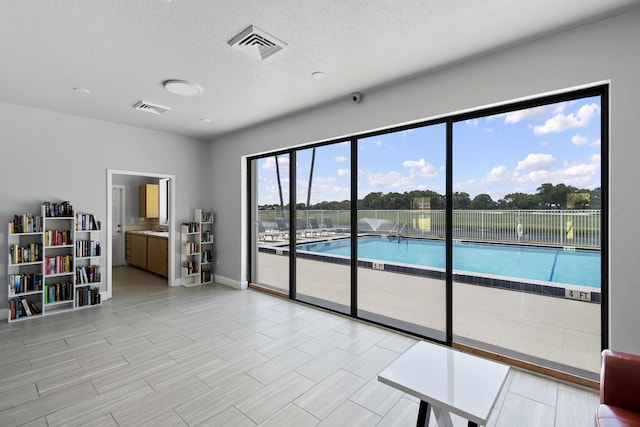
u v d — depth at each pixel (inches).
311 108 158.6
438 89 116.4
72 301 163.0
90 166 176.6
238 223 208.5
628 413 57.4
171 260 213.0
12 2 76.8
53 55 104.3
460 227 119.0
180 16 83.6
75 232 166.7
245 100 146.7
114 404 84.1
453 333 121.3
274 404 84.8
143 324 142.9
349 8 80.7
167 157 209.0
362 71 116.8
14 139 153.0
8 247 147.0
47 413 80.0
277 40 95.5
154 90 135.0
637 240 81.3
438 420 64.1
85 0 76.5
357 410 82.6
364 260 149.5
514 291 108.6
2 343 121.7
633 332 81.7
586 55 88.0
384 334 131.4
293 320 148.2
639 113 80.8
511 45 99.0
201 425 76.3
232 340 125.6
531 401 86.0
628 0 77.5
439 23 87.4
